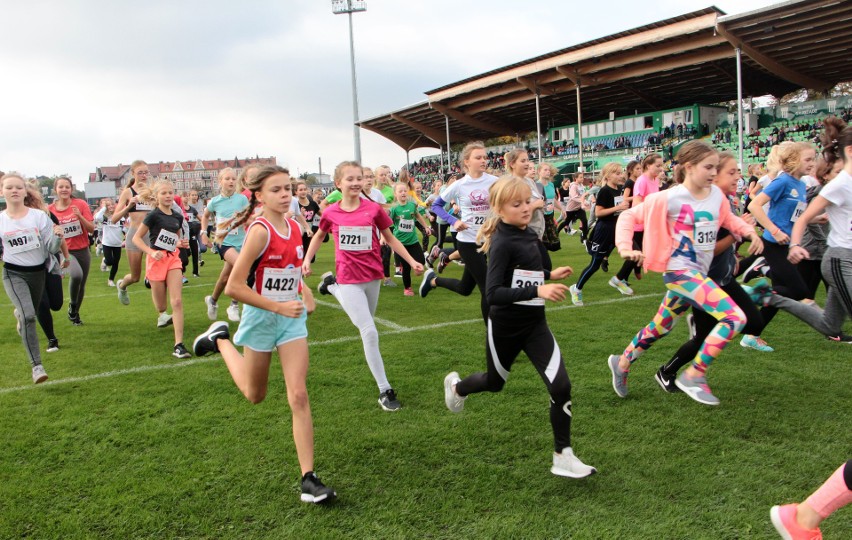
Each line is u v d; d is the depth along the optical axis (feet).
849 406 13.35
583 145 143.95
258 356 10.62
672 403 13.97
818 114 110.83
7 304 32.58
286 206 10.52
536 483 10.51
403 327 23.08
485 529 9.13
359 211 15.67
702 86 116.26
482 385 11.81
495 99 129.29
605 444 11.87
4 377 17.75
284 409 14.44
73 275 24.70
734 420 12.81
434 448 12.02
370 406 14.49
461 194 18.75
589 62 99.86
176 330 19.92
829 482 7.70
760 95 123.95
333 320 24.99
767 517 9.17
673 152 115.96
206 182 340.59
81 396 15.83
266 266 10.68
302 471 10.32
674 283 13.33
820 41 82.84
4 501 10.33
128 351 20.59
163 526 9.49
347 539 9.02
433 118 148.56
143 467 11.53
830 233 13.47
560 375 10.41
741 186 64.08
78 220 24.45
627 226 13.64
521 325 10.94
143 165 26.84
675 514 9.34
